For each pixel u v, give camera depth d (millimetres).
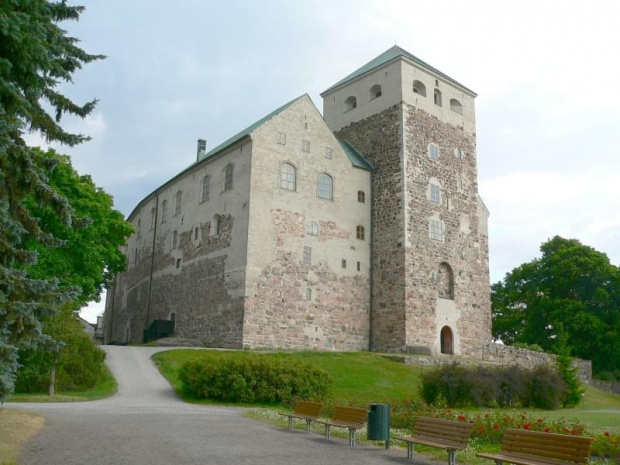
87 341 28781
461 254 48281
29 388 26781
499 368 31641
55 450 13031
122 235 44562
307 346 41156
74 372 27531
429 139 48312
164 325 46969
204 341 42125
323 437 16891
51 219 35625
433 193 47406
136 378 30500
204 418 19844
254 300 39375
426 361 39438
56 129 13930
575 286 62562
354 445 15609
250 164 41219
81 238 37938
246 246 39875
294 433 17422
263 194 41250
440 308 45469
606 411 32281
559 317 60125
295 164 43406
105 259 42000
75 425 16812
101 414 19734
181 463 12078
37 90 13109
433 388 28609
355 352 39719
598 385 53719
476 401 28453
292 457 13250
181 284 47344
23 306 11797
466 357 45094
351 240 45312
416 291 44094
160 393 27625
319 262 43094
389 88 48469
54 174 37781
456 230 48406
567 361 35250
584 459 10188
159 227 53406
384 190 46812
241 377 26359
